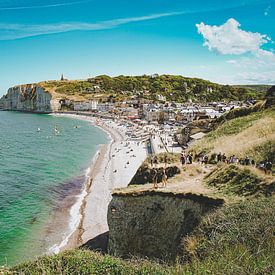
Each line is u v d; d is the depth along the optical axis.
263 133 43.06
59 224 38.44
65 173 63.84
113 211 26.97
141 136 111.88
